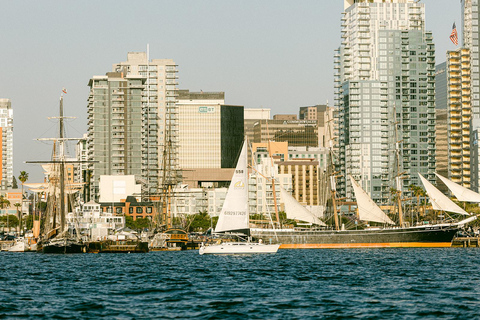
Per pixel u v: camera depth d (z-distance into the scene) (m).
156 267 178.50
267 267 175.38
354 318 92.62
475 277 143.25
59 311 98.56
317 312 97.06
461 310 97.88
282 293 116.94
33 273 161.00
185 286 128.62
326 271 161.38
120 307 102.12
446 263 187.00
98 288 126.00
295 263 190.75
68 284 133.75
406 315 94.56
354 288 123.56
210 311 98.31
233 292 118.75
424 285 127.81
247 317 93.69
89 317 94.00
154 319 92.56
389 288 123.06
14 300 109.25
